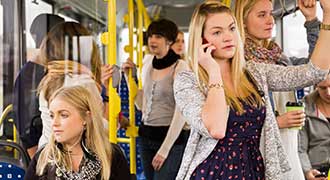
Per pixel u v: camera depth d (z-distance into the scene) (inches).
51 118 83.1
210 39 75.6
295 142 89.4
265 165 75.7
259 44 95.1
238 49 76.6
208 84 73.5
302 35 125.4
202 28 75.9
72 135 78.3
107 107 105.9
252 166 75.2
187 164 75.4
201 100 73.6
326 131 112.3
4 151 99.3
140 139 153.2
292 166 88.1
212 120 70.3
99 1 113.4
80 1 116.9
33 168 81.2
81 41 108.7
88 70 104.7
